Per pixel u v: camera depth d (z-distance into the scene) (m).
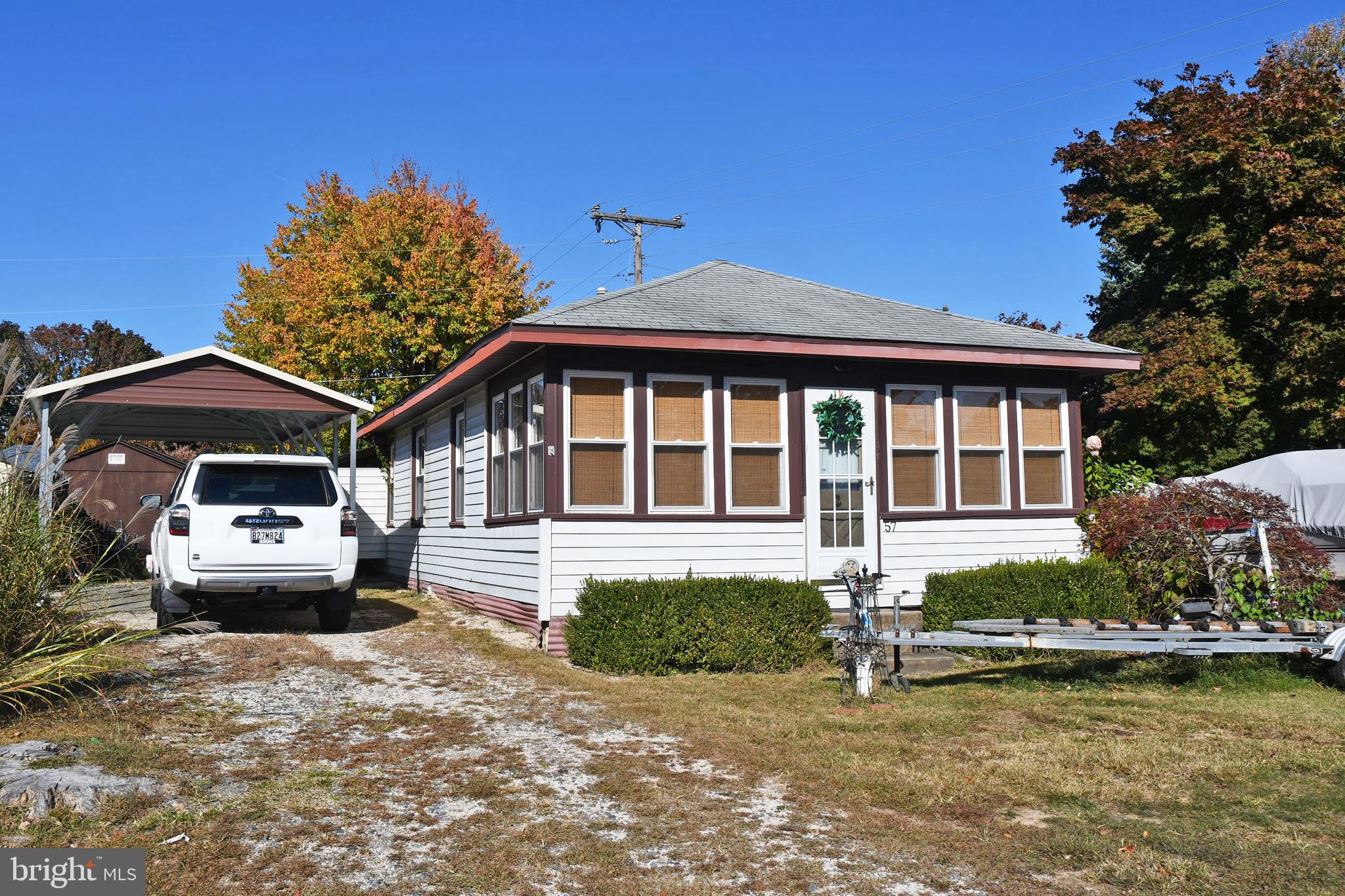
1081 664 9.87
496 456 12.95
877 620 9.04
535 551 10.95
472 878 4.33
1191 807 5.50
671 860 4.63
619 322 10.73
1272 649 8.81
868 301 13.72
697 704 8.04
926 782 5.87
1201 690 8.86
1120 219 20.52
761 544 11.34
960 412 12.50
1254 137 19.09
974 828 5.15
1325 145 19.14
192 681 7.93
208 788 5.34
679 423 11.21
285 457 10.43
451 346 29.36
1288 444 19.44
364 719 7.07
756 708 7.94
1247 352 19.34
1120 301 23.89
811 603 10.03
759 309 12.24
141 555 16.17
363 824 4.93
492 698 8.00
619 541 10.81
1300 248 17.84
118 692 7.37
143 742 6.03
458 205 32.19
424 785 5.60
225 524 9.99
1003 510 12.51
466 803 5.32
